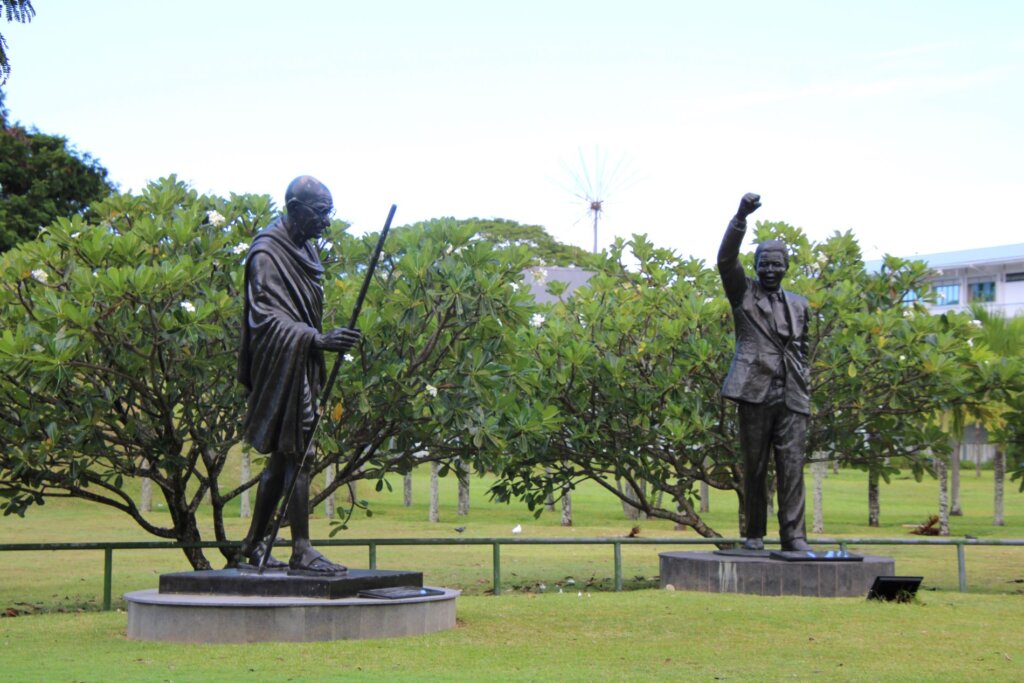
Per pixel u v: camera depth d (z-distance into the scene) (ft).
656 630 31.89
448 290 41.68
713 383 52.13
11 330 39.73
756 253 44.50
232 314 40.73
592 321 51.90
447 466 47.78
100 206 44.96
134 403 43.34
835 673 25.67
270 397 29.53
